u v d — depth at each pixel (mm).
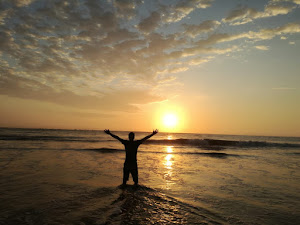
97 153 14508
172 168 9758
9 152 12797
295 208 4699
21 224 3336
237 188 6422
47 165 9211
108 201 4672
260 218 4039
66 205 4355
